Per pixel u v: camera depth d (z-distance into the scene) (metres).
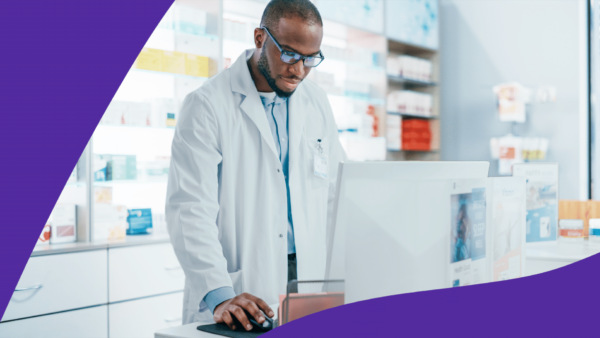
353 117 4.56
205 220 1.44
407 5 5.05
